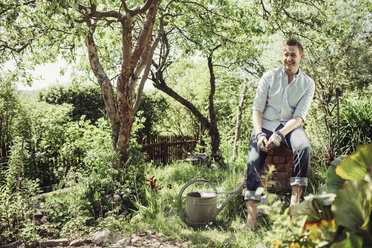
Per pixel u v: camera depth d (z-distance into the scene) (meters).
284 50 3.23
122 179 4.13
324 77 4.91
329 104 5.41
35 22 3.93
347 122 5.09
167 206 3.91
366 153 0.69
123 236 3.19
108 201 3.80
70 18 3.37
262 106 3.34
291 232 0.83
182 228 3.31
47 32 4.20
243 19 5.85
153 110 11.64
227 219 3.48
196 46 7.51
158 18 5.55
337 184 0.82
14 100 7.23
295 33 5.66
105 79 4.59
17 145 4.84
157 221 3.35
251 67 7.84
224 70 9.75
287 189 3.79
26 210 3.46
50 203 3.90
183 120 11.83
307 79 3.27
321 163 4.57
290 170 3.78
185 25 7.03
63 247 2.95
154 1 3.96
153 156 8.23
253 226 2.87
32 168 5.00
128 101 4.23
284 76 3.28
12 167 4.38
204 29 6.34
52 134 5.71
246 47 7.25
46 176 5.51
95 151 4.57
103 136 5.21
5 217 3.30
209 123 7.88
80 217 3.41
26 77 5.93
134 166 4.38
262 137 3.04
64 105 7.25
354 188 0.62
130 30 3.88
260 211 3.35
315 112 4.99
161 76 7.68
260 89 3.36
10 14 3.52
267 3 5.97
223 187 4.49
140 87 5.08
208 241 2.83
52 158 5.34
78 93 10.38
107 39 6.77
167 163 7.84
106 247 2.91
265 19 5.55
